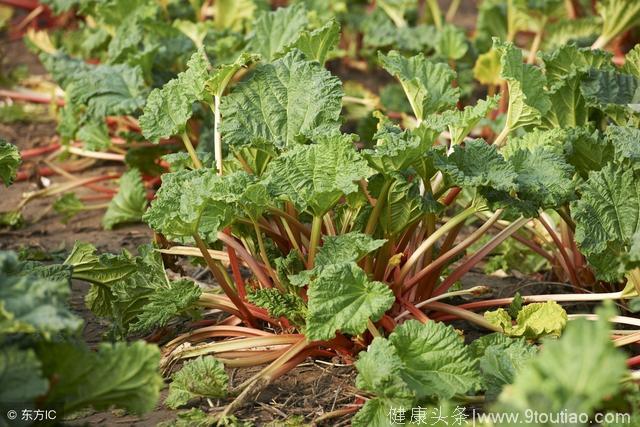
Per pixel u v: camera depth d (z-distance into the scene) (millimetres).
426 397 4645
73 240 7355
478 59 8477
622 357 3910
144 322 5152
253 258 5480
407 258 5656
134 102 6762
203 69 5551
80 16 11812
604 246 5195
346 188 4938
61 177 8602
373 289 4793
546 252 6316
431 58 8844
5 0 12484
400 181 5141
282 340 5191
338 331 5203
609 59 6395
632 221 5293
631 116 5980
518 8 9305
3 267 4074
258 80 5566
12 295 3998
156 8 8617
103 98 6805
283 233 5688
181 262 6703
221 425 4723
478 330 5723
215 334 5445
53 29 12398
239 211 5215
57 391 4156
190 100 5562
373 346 4652
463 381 4652
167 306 5199
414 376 4684
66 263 5426
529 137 5609
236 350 5234
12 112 9734
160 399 5004
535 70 5949
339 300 4766
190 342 5430
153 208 5145
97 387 4176
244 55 5383
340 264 4836
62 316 3986
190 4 10367
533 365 3998
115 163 8758
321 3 10086
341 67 10766
